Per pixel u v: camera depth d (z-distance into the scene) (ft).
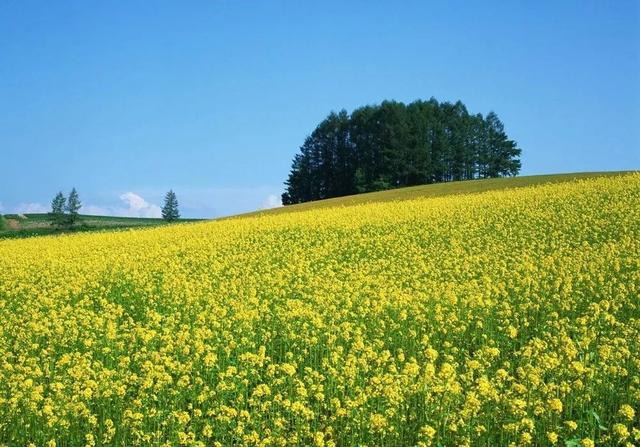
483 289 60.34
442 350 45.52
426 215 123.13
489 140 425.28
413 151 374.22
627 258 70.95
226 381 39.19
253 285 68.74
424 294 57.26
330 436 33.40
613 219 101.65
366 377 39.42
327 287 63.67
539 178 214.48
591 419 32.22
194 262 88.99
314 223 123.24
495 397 32.27
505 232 98.48
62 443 34.12
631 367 39.50
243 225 128.67
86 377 37.58
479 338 49.83
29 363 43.86
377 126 386.52
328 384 39.22
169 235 120.26
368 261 86.07
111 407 37.22
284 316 52.42
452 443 31.94
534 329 51.11
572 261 72.38
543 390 33.58
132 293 70.79
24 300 70.90
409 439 32.73
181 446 33.14
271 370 39.29
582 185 146.10
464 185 221.87
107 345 48.75
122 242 113.09
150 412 35.83
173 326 52.85
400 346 48.08
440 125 394.93
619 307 54.24
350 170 392.88
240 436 33.06
